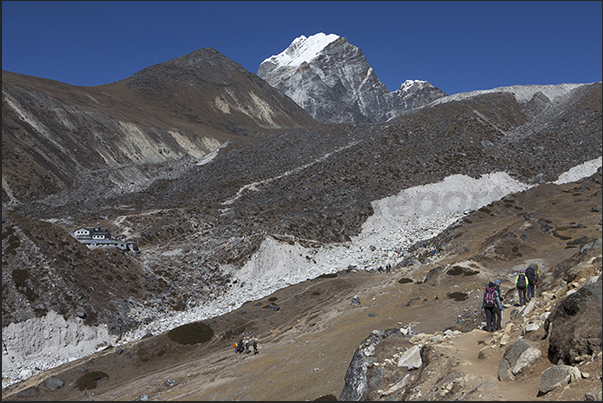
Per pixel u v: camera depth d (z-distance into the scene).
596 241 34.12
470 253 63.59
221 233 87.94
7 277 49.62
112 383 38.47
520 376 15.02
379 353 24.09
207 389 32.25
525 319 19.83
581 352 13.69
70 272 55.22
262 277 74.06
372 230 94.38
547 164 123.00
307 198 110.38
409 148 142.12
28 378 40.44
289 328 46.41
